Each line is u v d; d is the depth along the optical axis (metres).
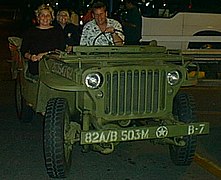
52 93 5.84
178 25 12.00
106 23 6.63
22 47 6.86
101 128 5.02
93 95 5.00
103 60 5.19
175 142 5.44
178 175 5.50
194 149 5.58
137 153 6.30
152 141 5.98
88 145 5.49
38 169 5.67
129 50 5.67
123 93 5.09
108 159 6.06
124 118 5.12
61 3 13.98
